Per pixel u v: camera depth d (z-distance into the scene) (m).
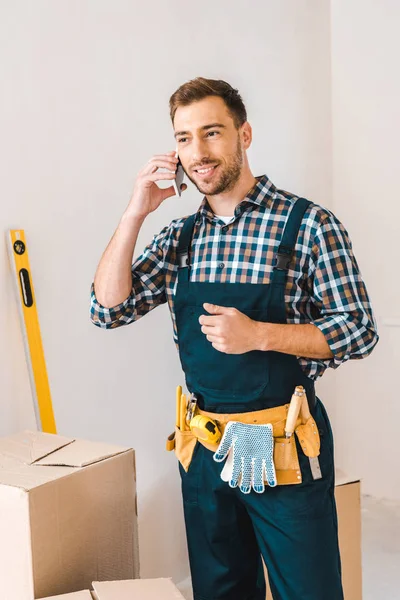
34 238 2.20
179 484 2.80
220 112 1.66
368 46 3.61
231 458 1.71
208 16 2.83
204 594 1.89
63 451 1.80
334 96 3.72
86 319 2.39
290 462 1.68
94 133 2.38
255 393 1.69
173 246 1.88
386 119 3.60
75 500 1.66
